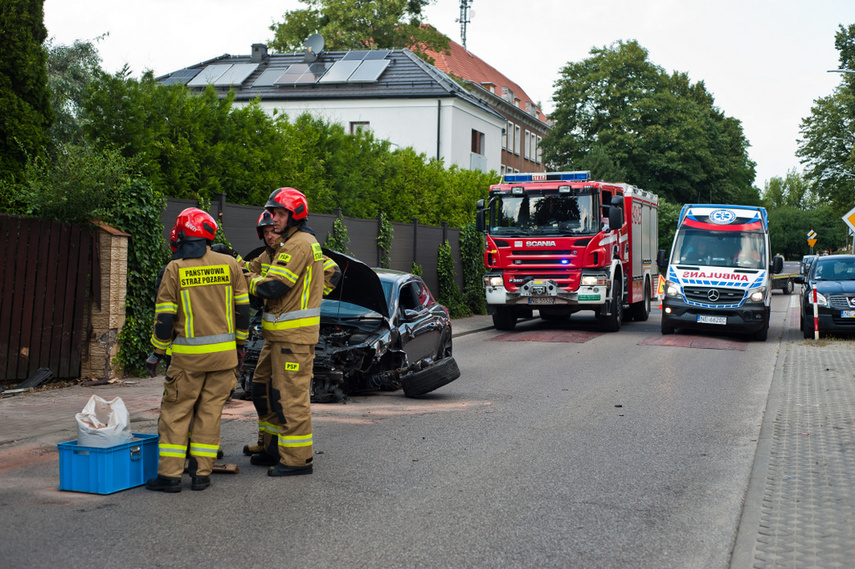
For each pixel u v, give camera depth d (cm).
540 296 1828
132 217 1056
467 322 2103
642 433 792
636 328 2027
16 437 720
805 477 618
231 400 941
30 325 972
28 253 967
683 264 1795
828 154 5359
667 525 512
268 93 3969
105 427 564
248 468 643
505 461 673
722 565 444
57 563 432
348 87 3972
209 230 584
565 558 451
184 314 571
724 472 647
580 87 5081
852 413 888
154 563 434
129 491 571
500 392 1035
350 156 1945
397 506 544
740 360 1390
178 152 1398
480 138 4388
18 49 1170
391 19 4594
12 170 1145
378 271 1120
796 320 2375
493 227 1873
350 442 738
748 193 7962
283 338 610
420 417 861
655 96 4991
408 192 2200
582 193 1822
